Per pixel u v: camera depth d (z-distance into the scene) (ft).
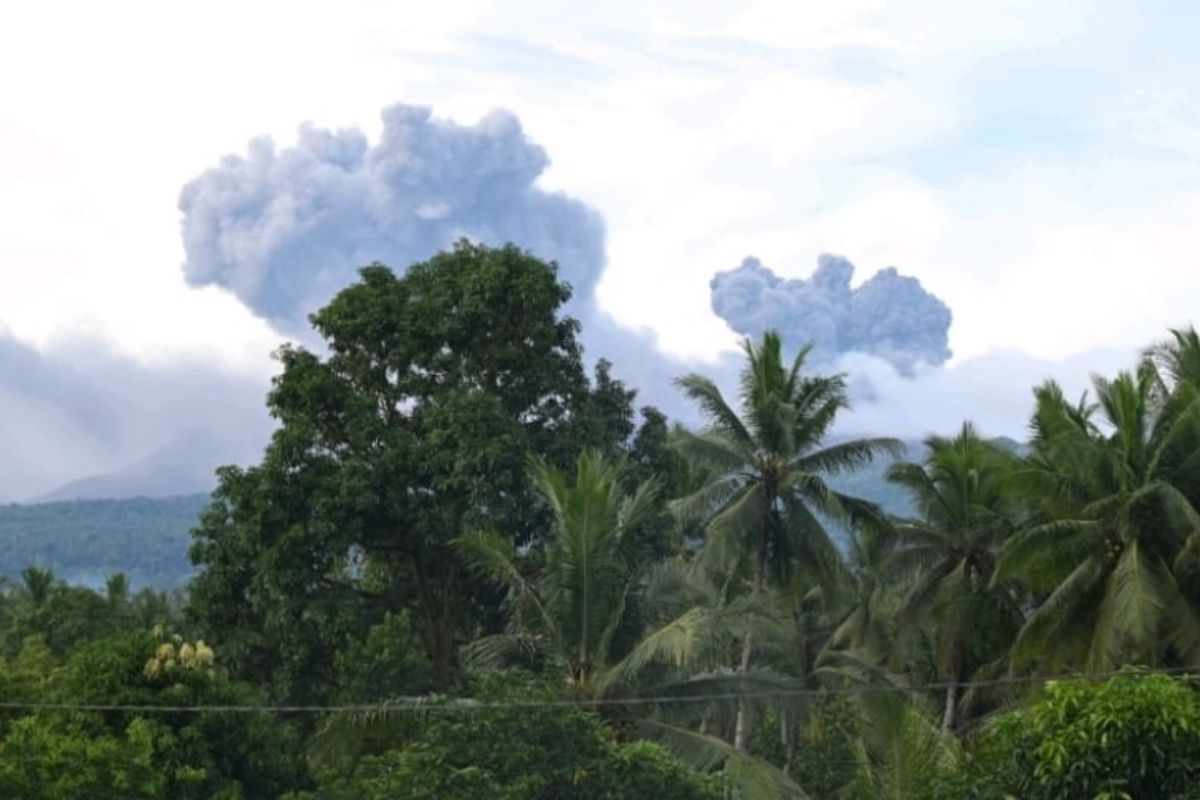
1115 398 135.13
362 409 177.06
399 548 179.42
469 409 173.06
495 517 169.58
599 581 135.44
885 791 102.68
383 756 123.54
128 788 114.62
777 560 180.96
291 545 171.42
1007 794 89.25
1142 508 130.62
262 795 125.80
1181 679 93.91
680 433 188.03
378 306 182.60
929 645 201.26
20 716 129.49
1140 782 84.84
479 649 140.67
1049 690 89.15
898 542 181.06
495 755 114.62
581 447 180.65
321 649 172.45
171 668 124.77
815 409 181.06
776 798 125.59
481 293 182.09
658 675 132.36
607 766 115.03
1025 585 172.04
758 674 134.10
